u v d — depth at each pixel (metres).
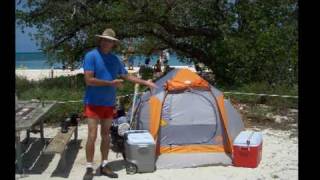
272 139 8.98
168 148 7.51
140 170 6.86
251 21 15.40
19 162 6.81
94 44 15.43
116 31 15.30
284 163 7.36
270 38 14.79
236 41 15.23
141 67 16.05
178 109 7.68
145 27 15.95
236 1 16.12
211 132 7.67
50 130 9.68
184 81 7.80
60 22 15.73
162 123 7.59
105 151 6.72
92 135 6.53
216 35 16.48
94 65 6.48
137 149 6.80
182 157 7.35
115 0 15.42
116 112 8.12
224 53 15.53
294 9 15.63
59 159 7.59
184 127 7.62
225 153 7.56
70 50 16.00
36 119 6.88
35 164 7.30
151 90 8.06
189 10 16.38
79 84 14.62
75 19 15.41
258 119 10.73
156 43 17.11
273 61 14.91
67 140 7.05
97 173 6.85
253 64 15.08
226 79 15.80
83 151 8.09
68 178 6.65
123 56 16.12
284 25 15.54
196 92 7.79
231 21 16.00
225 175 6.76
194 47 17.11
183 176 6.72
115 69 6.59
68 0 15.47
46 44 15.99
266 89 13.20
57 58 16.28
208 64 16.73
